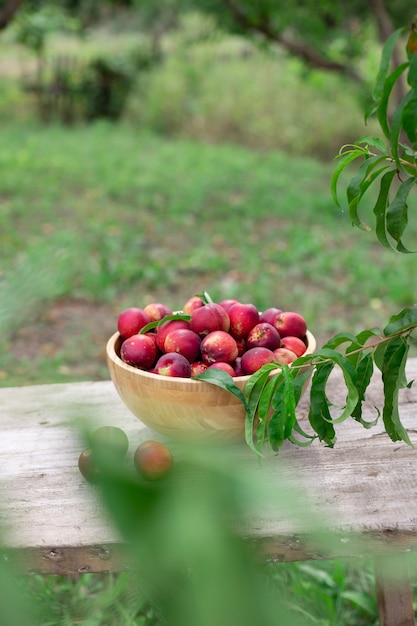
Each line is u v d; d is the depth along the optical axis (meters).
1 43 19.34
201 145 11.84
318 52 8.23
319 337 4.46
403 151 1.14
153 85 13.59
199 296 1.67
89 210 7.43
